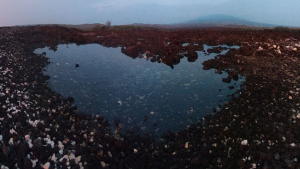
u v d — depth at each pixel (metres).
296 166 2.35
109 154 2.91
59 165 2.56
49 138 3.06
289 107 3.60
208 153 2.88
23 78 5.30
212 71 6.08
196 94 4.89
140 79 5.84
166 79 5.77
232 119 3.63
